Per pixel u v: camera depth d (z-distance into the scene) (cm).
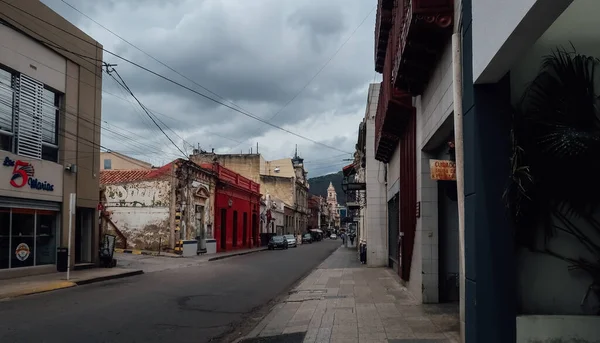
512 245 557
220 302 1305
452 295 1116
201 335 899
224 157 7231
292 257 3528
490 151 564
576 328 555
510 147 562
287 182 8144
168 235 3177
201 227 3716
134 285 1638
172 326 966
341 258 3312
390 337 789
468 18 608
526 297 578
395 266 1986
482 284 558
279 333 880
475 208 566
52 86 1914
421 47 892
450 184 1125
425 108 1062
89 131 2152
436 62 925
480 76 552
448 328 844
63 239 1961
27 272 1766
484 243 559
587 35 586
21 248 1767
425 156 1127
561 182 576
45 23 1855
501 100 569
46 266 1867
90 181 2156
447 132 934
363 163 3459
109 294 1397
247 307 1236
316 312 1084
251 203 5328
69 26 2006
